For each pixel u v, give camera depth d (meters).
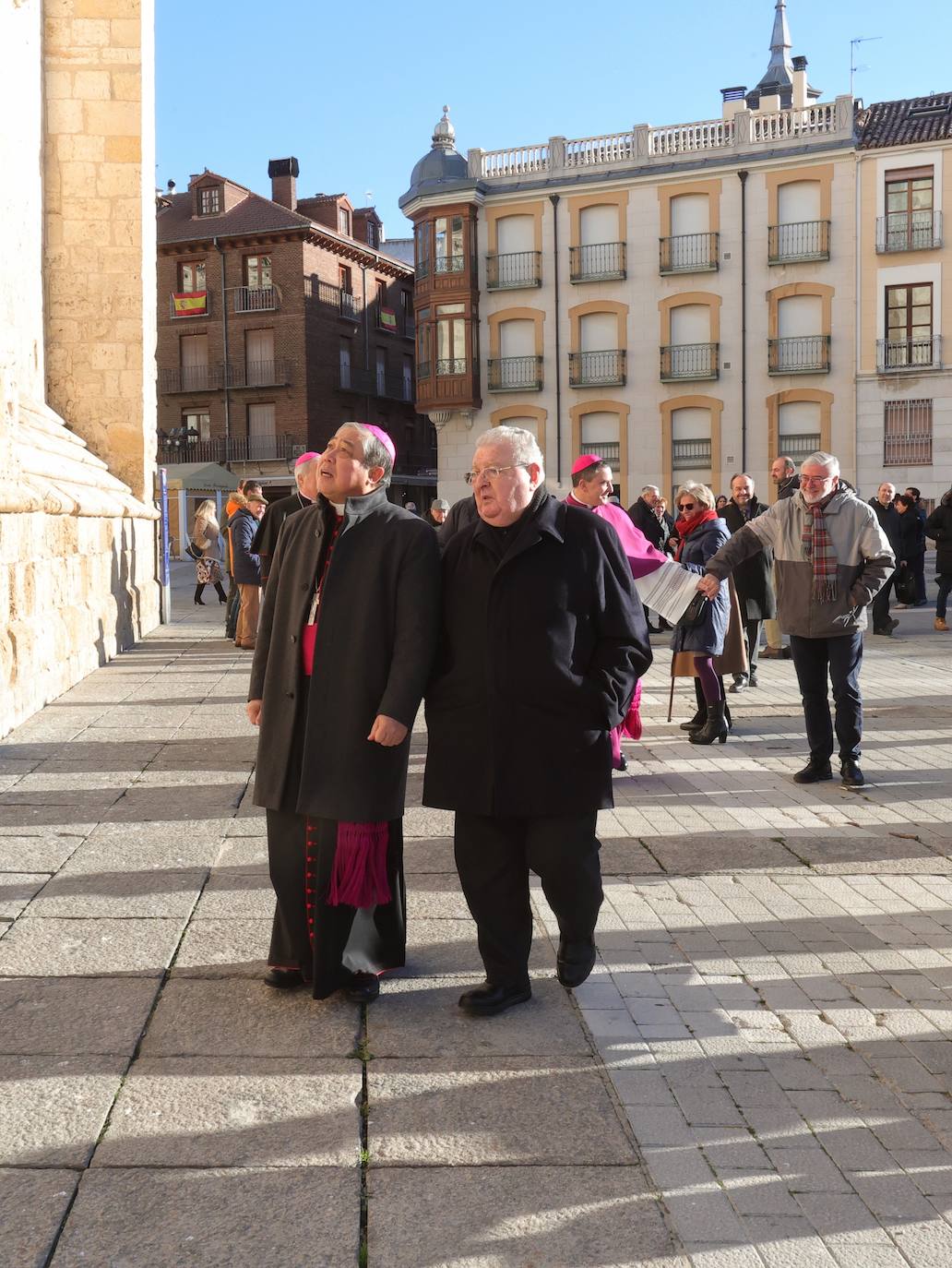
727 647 8.00
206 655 12.61
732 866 5.09
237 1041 3.29
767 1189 2.59
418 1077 3.09
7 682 7.96
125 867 4.87
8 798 6.06
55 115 14.41
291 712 3.56
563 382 38.62
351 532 3.54
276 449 46.28
